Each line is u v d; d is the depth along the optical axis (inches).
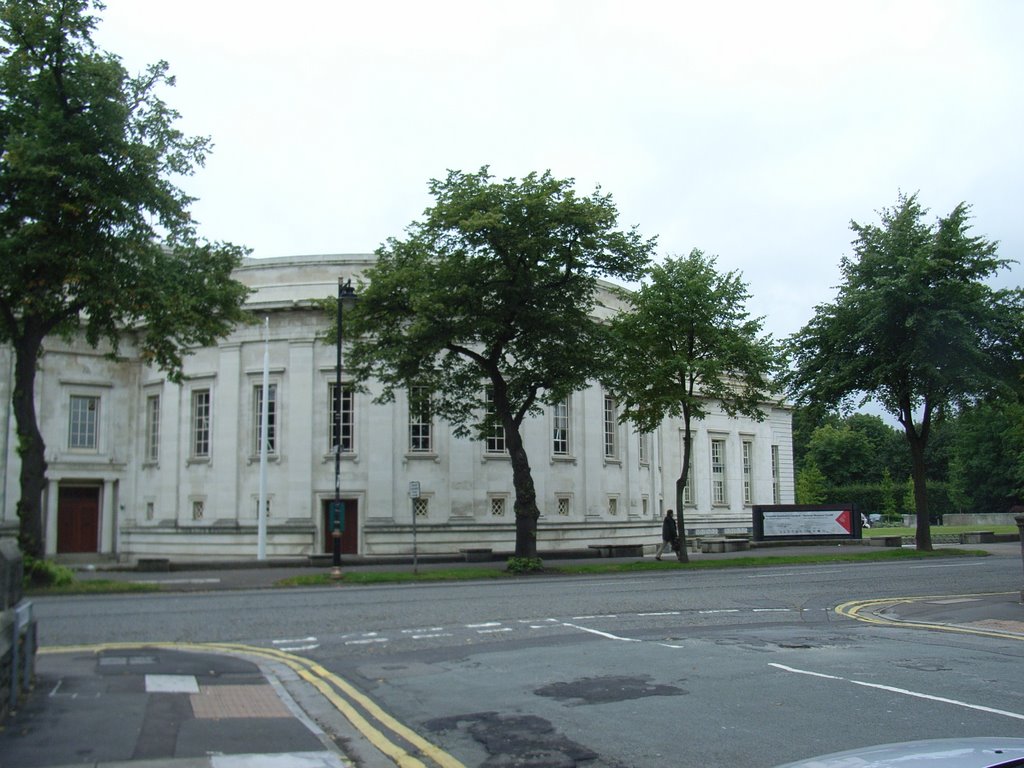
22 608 347.6
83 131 872.9
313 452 1578.5
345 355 1256.8
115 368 1774.1
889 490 3619.6
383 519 1568.7
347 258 1611.7
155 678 405.4
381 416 1592.0
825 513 1722.4
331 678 434.0
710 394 1375.5
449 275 1167.6
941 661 460.4
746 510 2426.2
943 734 308.8
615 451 1872.5
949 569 1149.7
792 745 298.2
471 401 1416.1
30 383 941.2
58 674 404.8
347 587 956.6
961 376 1381.6
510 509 1658.5
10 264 858.1
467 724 337.1
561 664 460.4
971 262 1391.5
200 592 906.7
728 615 685.3
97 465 1731.1
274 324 1617.9
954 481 3378.4
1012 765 130.6
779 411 2600.9
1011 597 794.2
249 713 342.6
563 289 1211.9
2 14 839.1
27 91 868.6
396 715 355.6
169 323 980.6
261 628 609.9
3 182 858.8
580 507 1748.3
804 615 687.7
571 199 1147.9
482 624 629.9
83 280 884.6
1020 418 2154.3
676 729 322.3
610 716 344.5
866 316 1422.2
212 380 1654.8
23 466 935.0
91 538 1744.6
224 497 1603.1
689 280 1323.8
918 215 1449.3
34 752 278.1
